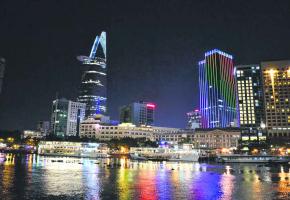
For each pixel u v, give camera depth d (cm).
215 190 8975
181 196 7969
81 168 16138
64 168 15875
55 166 17125
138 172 14412
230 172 15375
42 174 12556
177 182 10738
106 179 11250
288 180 11644
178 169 16988
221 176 13050
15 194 7844
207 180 11456
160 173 14125
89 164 19812
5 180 10300
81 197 7631
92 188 9031
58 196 7712
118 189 8919
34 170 14250
